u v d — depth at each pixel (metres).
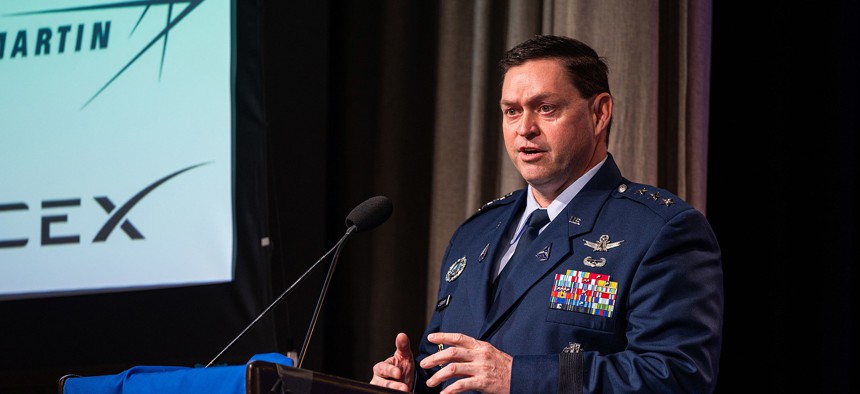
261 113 4.57
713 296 2.63
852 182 4.25
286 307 4.50
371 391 2.10
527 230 2.96
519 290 2.80
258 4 4.66
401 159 5.23
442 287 3.13
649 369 2.47
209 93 4.62
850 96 4.30
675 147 4.44
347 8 5.37
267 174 4.59
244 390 2.18
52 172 4.70
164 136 4.64
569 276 2.75
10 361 4.57
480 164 4.86
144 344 4.49
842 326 4.16
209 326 4.45
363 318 5.13
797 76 4.42
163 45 4.72
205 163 4.58
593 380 2.49
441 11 5.17
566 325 2.69
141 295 4.53
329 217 5.23
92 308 4.56
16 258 4.64
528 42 2.98
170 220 4.56
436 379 2.46
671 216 2.72
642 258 2.68
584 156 2.93
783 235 4.34
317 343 4.98
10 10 4.91
